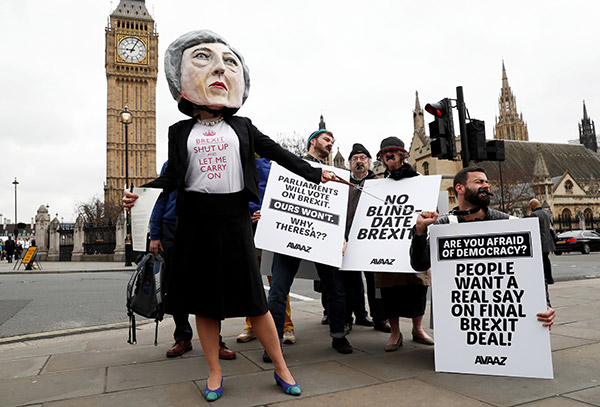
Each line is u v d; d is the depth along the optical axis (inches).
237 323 200.1
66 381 109.1
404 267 132.0
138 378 111.3
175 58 105.9
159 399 95.0
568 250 981.2
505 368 107.7
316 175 102.5
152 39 3287.4
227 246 95.7
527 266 110.4
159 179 102.4
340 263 136.0
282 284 134.8
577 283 352.5
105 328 201.6
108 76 3164.4
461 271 117.5
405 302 138.6
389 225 141.0
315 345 148.9
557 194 2054.6
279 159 103.0
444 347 114.9
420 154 1911.9
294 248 136.0
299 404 90.7
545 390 95.9
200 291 94.7
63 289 386.0
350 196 166.1
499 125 3548.2
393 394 95.9
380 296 146.5
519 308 109.5
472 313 114.1
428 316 205.2
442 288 118.6
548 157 2315.5
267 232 137.8
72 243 1099.3
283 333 140.5
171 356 134.8
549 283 316.2
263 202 142.2
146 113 3233.3
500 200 1718.8
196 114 106.2
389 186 146.8
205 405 90.9
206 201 96.3
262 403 91.7
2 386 105.3
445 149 253.1
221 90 100.6
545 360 104.4
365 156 167.5
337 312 138.8
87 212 2477.9
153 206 117.2
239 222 97.5
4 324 219.3
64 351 145.4
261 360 129.3
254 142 103.8
